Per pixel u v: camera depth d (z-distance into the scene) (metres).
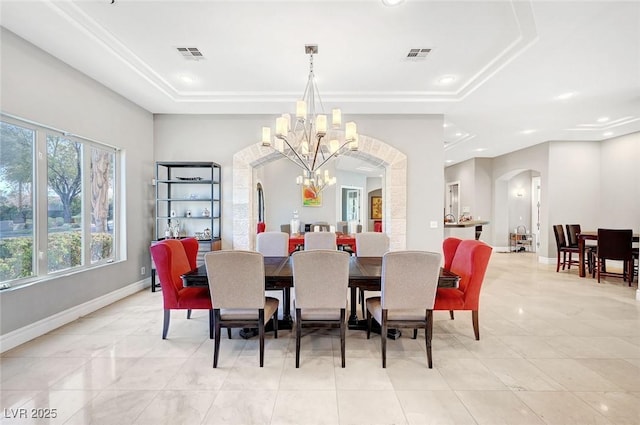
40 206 3.20
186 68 3.73
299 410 2.00
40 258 3.20
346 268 2.50
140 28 2.89
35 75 3.07
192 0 2.50
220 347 2.90
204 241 4.85
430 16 2.71
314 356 2.73
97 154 4.05
